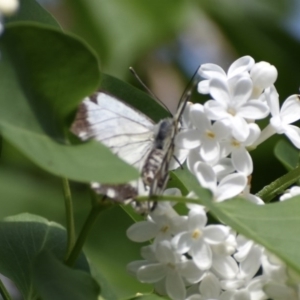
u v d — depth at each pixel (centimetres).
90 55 55
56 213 82
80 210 80
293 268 54
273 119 60
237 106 58
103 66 82
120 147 57
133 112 58
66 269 57
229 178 57
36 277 56
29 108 55
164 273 58
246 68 60
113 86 62
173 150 58
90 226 58
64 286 56
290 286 57
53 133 55
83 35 83
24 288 61
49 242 62
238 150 58
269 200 61
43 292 56
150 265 58
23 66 55
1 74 54
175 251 57
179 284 58
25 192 83
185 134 58
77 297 56
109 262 75
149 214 58
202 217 57
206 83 59
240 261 58
